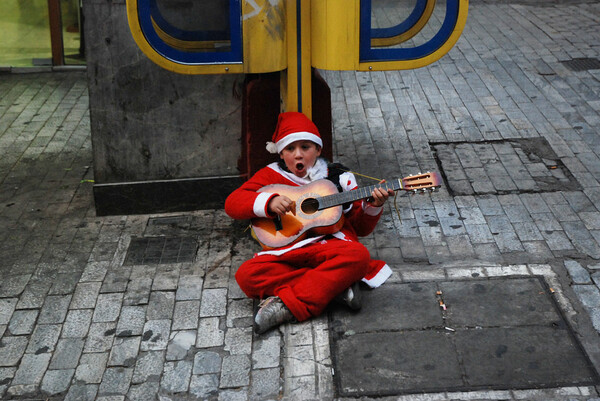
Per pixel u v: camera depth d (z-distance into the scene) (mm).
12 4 8516
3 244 4969
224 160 5207
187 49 4195
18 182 5926
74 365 3814
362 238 4820
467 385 3469
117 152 5133
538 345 3701
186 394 3578
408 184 3807
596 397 3363
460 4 4012
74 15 8672
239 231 5020
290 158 4156
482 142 6125
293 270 4074
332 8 4016
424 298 4113
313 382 3566
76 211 5406
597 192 5238
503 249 4598
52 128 7055
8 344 3984
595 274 4281
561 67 7719
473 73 7637
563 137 6145
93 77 4926
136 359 3832
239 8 4078
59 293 4398
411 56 4141
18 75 8688
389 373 3574
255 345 3869
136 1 3926
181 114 5055
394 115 6719
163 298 4309
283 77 4387
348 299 3957
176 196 5270
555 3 10055
